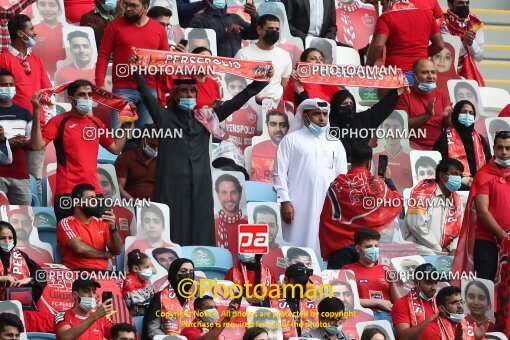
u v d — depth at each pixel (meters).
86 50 51.12
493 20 63.88
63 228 42.59
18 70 47.38
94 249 42.56
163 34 48.69
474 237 44.66
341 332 41.75
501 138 44.75
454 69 53.91
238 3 55.22
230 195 45.41
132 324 40.62
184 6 53.81
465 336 41.78
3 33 47.62
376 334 41.72
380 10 57.88
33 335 39.84
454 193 46.62
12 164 44.72
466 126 49.81
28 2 48.12
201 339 40.38
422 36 52.06
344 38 57.22
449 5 55.50
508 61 63.31
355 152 44.59
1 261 40.81
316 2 55.62
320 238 44.72
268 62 45.22
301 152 46.06
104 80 48.59
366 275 43.53
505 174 44.78
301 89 48.47
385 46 53.84
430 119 50.62
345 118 47.66
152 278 42.50
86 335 40.00
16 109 45.88
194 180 44.28
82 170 44.19
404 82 47.75
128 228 43.91
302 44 53.62
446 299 41.84
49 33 51.12
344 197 44.41
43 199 46.25
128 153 45.34
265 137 48.97
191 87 44.25
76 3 53.84
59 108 48.38
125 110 45.34
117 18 48.75
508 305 42.97
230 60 45.03
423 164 49.16
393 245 44.97
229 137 49.91
